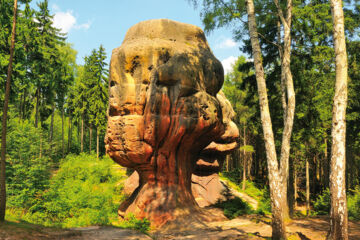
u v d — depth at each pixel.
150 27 14.50
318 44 17.14
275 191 8.66
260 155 34.78
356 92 18.45
